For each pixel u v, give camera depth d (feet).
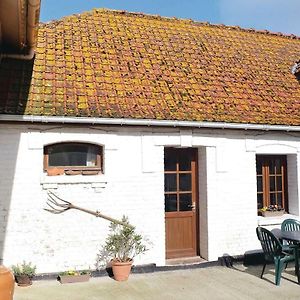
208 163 29.55
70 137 26.20
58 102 26.07
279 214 32.12
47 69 28.71
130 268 26.03
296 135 32.24
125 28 36.19
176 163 30.17
